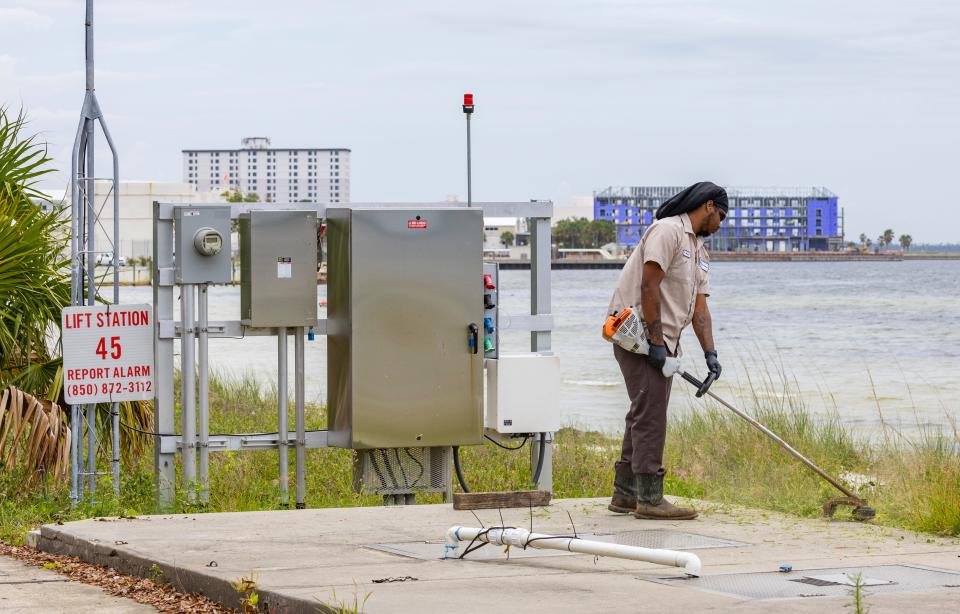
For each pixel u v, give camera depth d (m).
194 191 167.50
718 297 113.00
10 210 12.43
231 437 11.75
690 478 14.22
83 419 12.12
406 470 12.10
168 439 11.66
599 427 24.70
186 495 11.32
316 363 41.38
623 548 7.21
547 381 12.28
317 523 9.42
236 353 47.31
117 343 11.40
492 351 12.45
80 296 11.78
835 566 7.58
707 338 9.84
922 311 85.75
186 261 11.41
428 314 11.75
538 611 6.08
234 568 7.51
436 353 11.78
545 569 7.45
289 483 13.45
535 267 12.65
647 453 9.62
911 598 6.43
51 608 7.19
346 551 8.16
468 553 8.00
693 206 9.68
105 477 12.22
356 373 11.58
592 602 6.31
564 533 8.95
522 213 12.65
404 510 10.15
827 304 97.81
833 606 6.18
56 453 11.66
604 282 187.00
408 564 7.64
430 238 11.73
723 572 7.33
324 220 12.20
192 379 11.59
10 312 12.38
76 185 11.51
